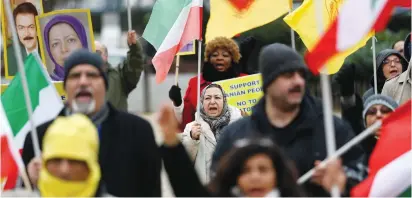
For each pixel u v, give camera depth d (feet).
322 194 31.45
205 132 44.80
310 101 32.91
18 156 33.96
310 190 31.58
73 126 26.50
